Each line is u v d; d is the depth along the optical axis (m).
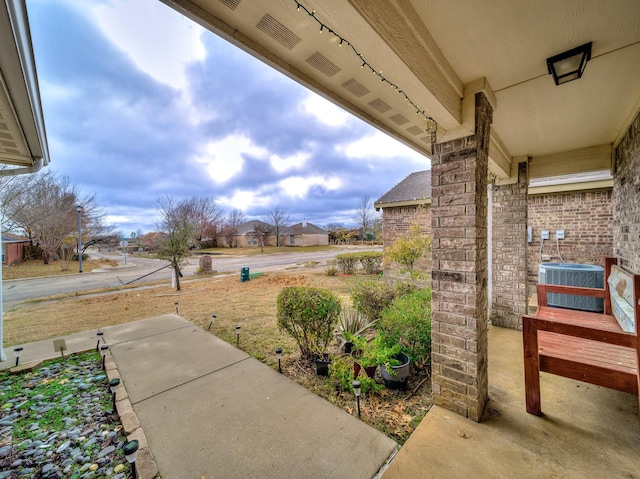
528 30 1.50
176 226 8.46
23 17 1.34
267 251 26.20
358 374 2.57
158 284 9.23
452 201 2.03
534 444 1.70
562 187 5.40
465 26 1.48
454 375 2.02
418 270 6.29
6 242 15.66
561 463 1.56
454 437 1.77
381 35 1.23
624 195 2.89
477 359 1.92
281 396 2.37
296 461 1.66
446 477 1.48
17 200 12.71
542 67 1.82
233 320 4.77
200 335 3.95
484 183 2.12
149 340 3.78
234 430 1.95
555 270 4.68
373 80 1.82
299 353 3.28
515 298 3.82
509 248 3.88
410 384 2.51
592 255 5.40
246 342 3.71
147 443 1.84
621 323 2.54
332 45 1.46
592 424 1.87
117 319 5.11
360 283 4.48
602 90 2.11
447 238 2.06
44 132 2.77
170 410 2.19
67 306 6.29
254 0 1.18
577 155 3.55
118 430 2.03
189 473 1.59
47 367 3.10
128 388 2.54
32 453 1.83
